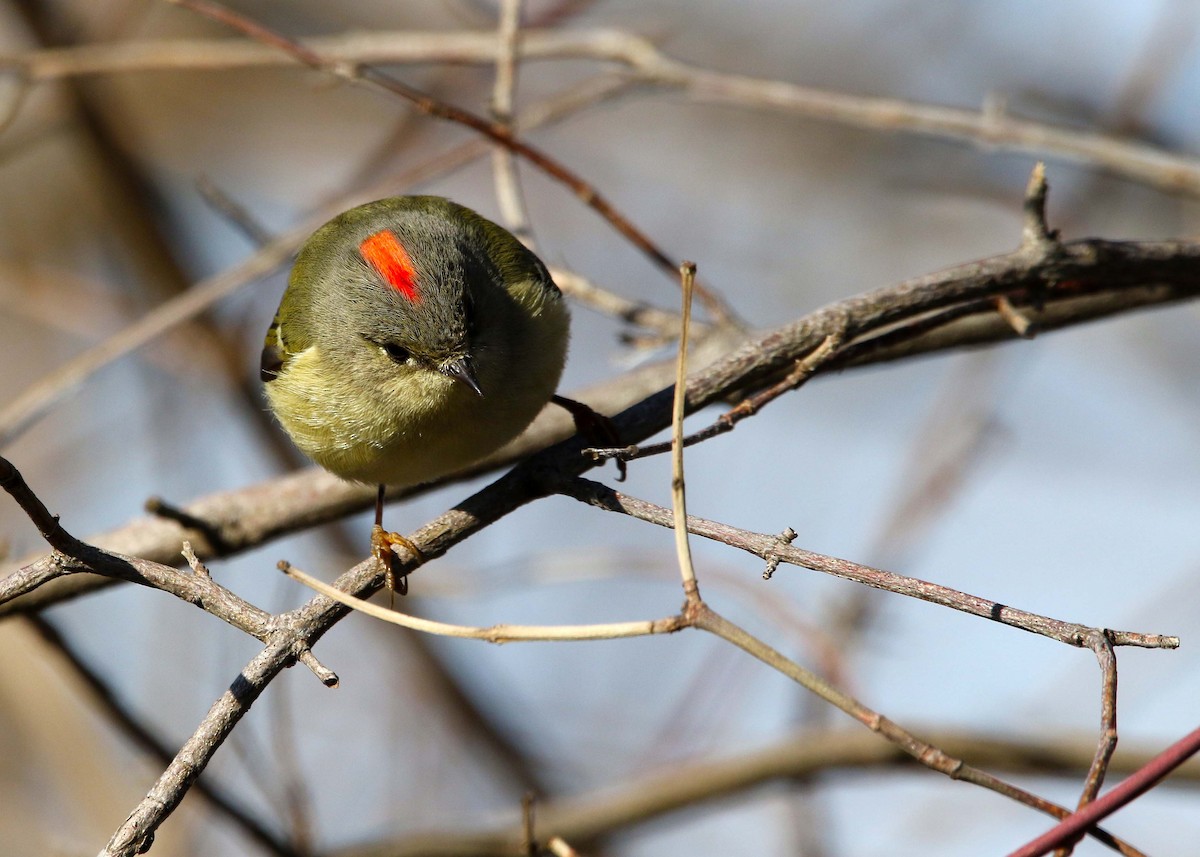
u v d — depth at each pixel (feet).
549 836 34.09
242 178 50.57
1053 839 15.19
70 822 36.24
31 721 36.58
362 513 29.53
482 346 23.49
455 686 42.73
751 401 19.38
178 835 35.35
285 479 29.25
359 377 23.89
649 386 30.12
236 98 51.03
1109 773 33.19
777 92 32.99
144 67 32.09
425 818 41.32
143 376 44.65
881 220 48.75
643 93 34.47
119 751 36.65
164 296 45.09
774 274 48.14
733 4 49.29
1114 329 45.44
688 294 16.87
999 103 32.32
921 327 23.39
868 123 32.73
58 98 43.14
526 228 29.01
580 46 33.04
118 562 17.72
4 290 44.70
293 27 49.39
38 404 30.25
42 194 48.08
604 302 29.37
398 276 23.54
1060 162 38.17
